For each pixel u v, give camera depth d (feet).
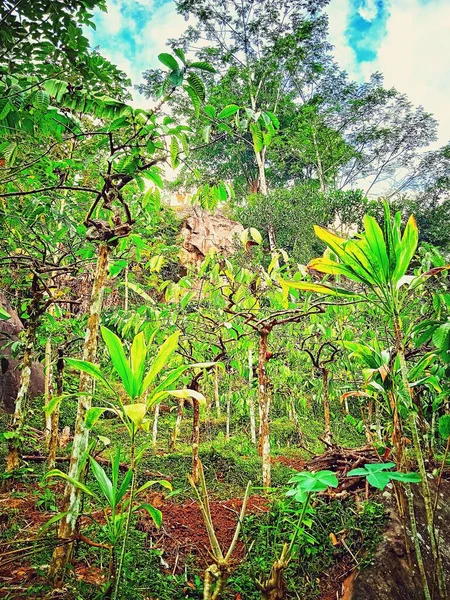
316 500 9.16
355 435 21.03
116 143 8.20
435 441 11.51
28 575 6.08
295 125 57.16
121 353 5.25
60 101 6.67
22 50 7.05
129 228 7.38
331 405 25.08
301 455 17.07
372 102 56.13
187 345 13.35
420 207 51.47
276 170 62.54
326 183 59.93
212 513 9.62
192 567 7.29
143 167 7.22
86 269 12.67
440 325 6.36
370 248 5.79
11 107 6.62
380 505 8.55
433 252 11.23
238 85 54.24
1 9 6.49
